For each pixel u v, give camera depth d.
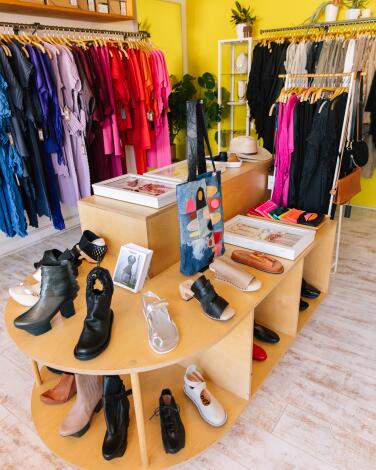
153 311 1.26
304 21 3.99
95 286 1.49
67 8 2.91
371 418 1.57
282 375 1.81
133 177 2.00
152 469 1.28
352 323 2.19
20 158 2.65
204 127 1.50
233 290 1.46
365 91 3.33
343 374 1.81
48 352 1.13
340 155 2.20
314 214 2.20
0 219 2.84
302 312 2.18
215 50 4.88
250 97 4.09
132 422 1.46
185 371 1.71
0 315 2.37
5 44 2.52
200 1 4.76
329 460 1.40
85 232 1.73
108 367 1.07
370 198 4.07
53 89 2.73
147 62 3.38
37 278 1.54
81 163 3.15
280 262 1.68
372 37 3.29
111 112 3.13
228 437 1.50
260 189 2.48
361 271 2.78
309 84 3.65
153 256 1.62
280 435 1.50
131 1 3.42
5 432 1.56
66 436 1.40
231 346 1.50
